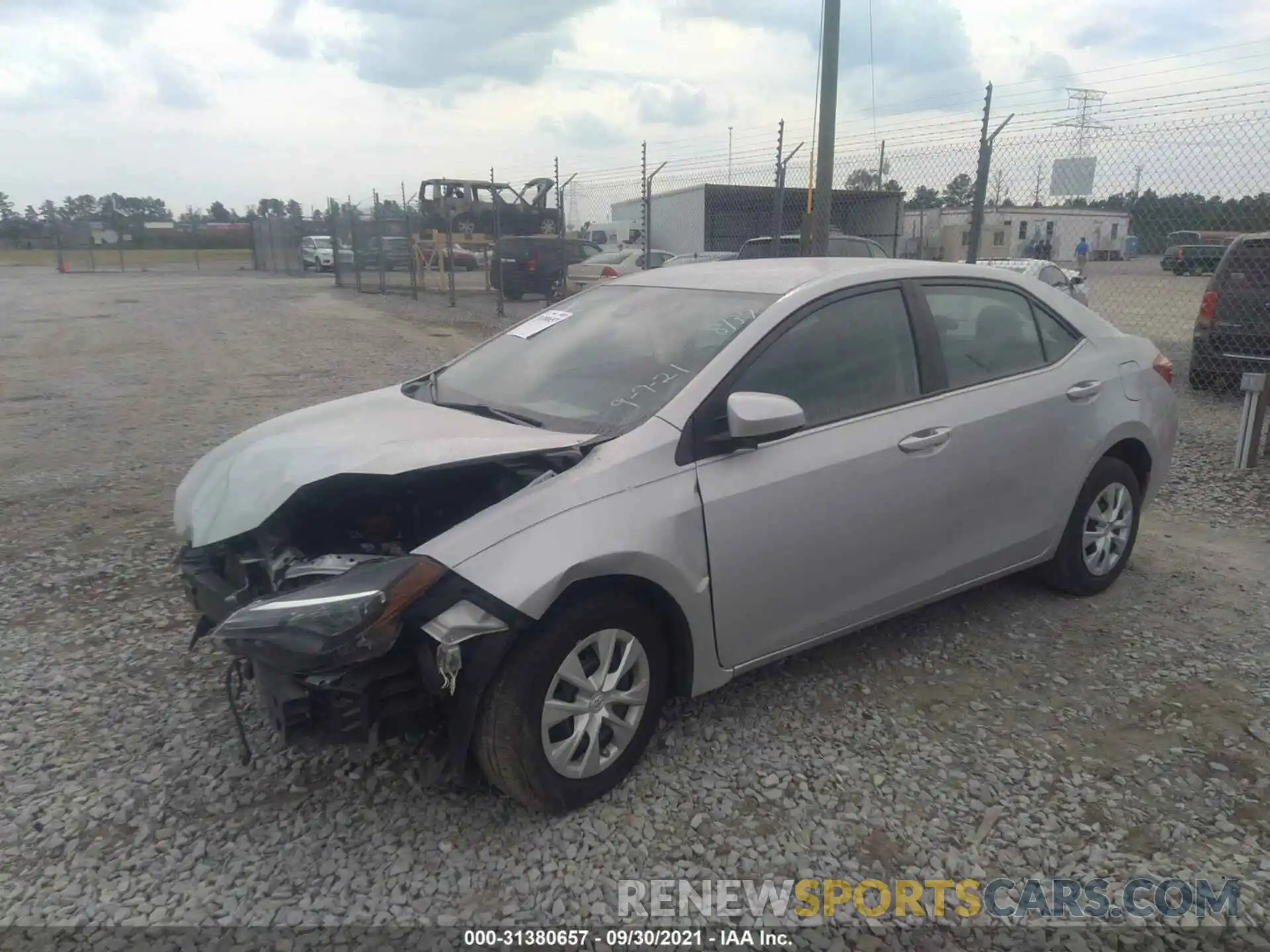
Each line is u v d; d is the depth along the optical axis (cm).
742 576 336
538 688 294
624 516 306
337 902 275
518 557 287
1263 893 278
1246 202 919
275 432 382
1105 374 459
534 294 2302
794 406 320
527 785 300
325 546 332
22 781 329
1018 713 371
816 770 334
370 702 280
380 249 2458
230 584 339
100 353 1373
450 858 292
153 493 664
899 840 300
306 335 1597
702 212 2109
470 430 345
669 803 318
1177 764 338
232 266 4784
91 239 4450
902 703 379
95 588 495
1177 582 498
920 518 384
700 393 336
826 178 992
